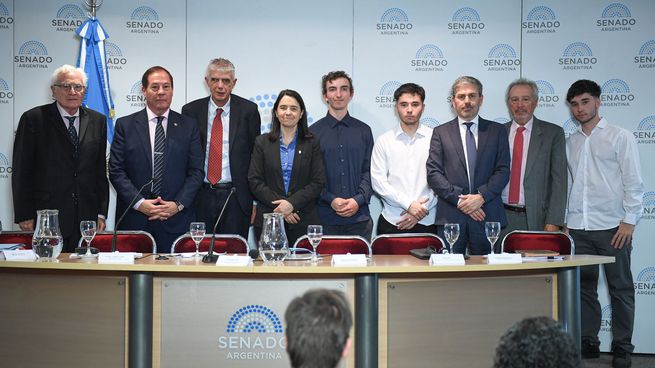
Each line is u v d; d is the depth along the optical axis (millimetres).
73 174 4539
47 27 5336
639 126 5312
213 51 5398
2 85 5336
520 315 3541
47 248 3316
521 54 5406
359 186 5004
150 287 3275
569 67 5367
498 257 3434
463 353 3443
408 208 4793
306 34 5414
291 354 1439
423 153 4984
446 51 5418
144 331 3260
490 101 5430
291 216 4684
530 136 5094
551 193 4988
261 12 5398
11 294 3396
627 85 5320
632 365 4887
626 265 4855
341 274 3289
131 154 4582
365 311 3248
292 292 3299
